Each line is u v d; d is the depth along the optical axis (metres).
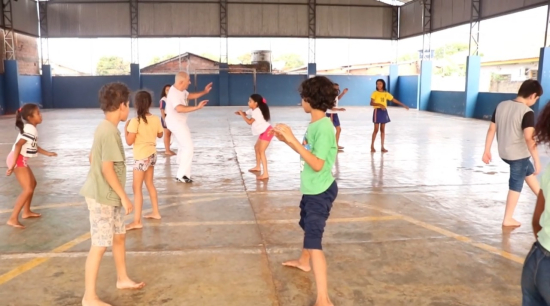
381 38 27.58
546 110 1.92
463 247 4.10
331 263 3.75
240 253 3.95
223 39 26.52
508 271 3.60
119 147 2.91
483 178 6.95
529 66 29.92
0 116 20.83
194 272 3.57
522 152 4.42
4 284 3.36
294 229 4.57
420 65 23.48
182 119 6.56
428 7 24.17
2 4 22.06
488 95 18.12
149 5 25.88
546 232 1.89
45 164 8.08
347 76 27.97
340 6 26.97
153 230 4.54
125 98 2.96
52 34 26.00
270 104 27.77
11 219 4.62
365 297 3.18
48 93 26.22
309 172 3.04
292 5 26.53
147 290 3.27
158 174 7.22
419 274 3.54
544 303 1.97
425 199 5.75
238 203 5.54
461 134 12.61
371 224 4.75
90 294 2.99
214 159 8.63
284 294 3.22
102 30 26.06
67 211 5.19
